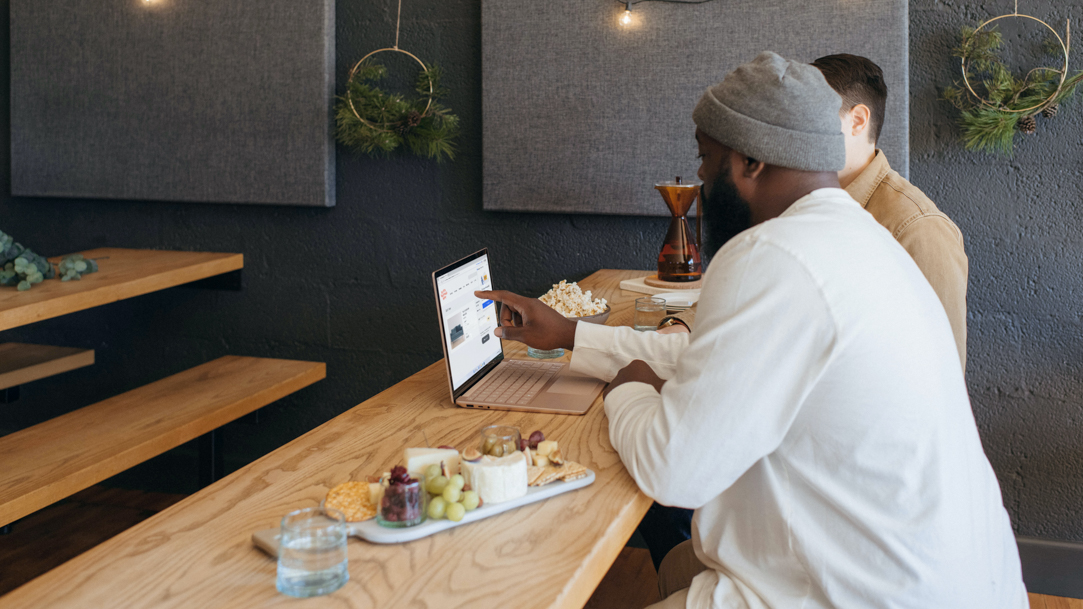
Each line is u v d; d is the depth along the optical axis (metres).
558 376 1.57
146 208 3.04
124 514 2.92
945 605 0.91
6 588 2.34
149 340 3.13
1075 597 2.38
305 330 2.96
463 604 0.79
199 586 0.82
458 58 2.69
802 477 0.94
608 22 2.48
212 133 2.85
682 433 0.92
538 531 0.94
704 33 2.41
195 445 3.09
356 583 0.82
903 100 2.27
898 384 0.89
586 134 2.54
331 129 2.77
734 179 1.06
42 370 2.51
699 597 1.06
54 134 3.00
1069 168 2.24
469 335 1.52
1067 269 2.28
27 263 2.27
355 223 2.85
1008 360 2.36
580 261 2.67
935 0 2.29
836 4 2.29
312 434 1.27
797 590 0.98
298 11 2.71
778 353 0.88
